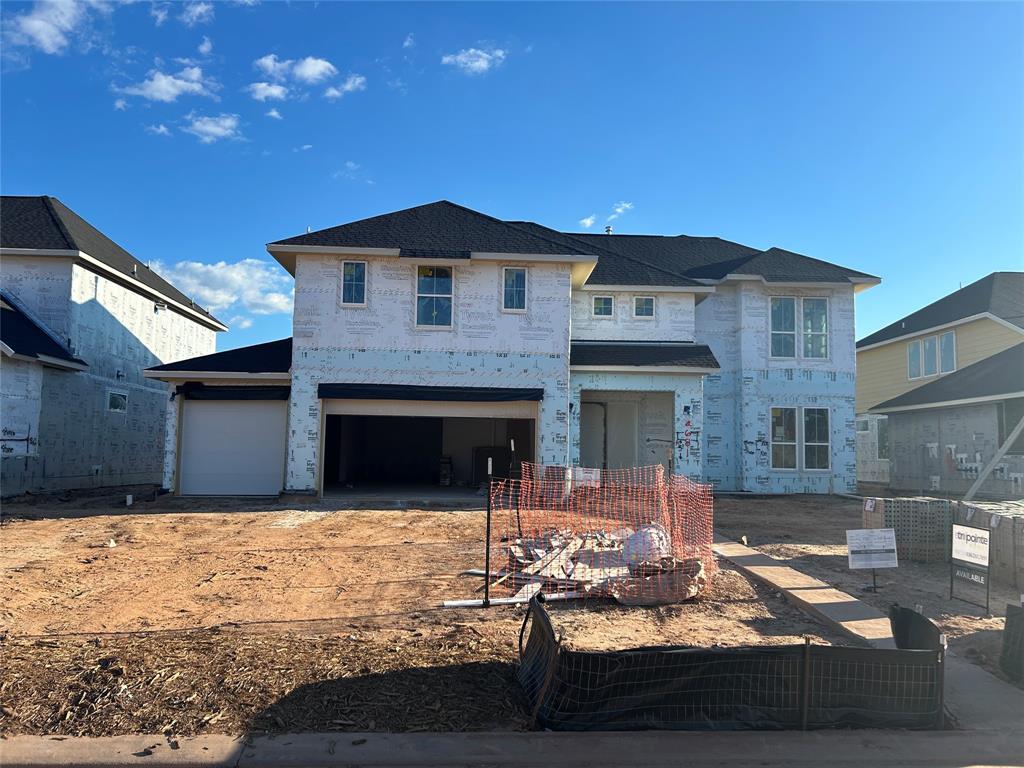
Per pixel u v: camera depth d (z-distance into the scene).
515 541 10.45
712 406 21.33
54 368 19.53
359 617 7.00
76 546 10.87
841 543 11.80
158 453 26.03
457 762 4.25
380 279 17.66
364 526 13.13
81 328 20.81
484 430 23.80
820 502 18.98
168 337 26.98
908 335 27.22
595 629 6.68
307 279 17.56
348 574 8.96
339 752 4.30
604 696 4.71
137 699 4.92
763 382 20.88
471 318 17.77
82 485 20.98
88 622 6.75
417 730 4.60
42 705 4.83
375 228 18.27
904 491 24.11
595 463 20.34
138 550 10.55
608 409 20.50
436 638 6.30
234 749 4.32
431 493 18.94
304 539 11.62
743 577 8.94
